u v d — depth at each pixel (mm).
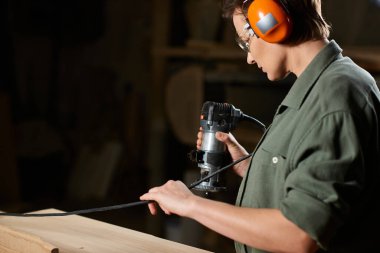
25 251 1372
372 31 4176
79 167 5730
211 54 4230
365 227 1233
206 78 4141
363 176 1146
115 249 1521
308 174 1127
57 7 6043
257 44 1311
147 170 6004
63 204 5297
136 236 1637
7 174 5051
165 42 4656
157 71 4660
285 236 1127
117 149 5742
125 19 6258
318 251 1236
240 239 1178
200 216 1222
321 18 1284
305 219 1097
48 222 1750
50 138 5859
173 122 4254
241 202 1377
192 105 4148
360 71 1254
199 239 4102
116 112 6277
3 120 5031
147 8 6129
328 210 1094
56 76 6312
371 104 1189
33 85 6176
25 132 5730
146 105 6176
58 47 6266
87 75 6336
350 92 1170
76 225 1726
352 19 4184
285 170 1220
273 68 1319
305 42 1280
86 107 6309
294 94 1279
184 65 4727
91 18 6199
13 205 4992
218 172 1585
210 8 4406
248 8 1302
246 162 1658
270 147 1287
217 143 1619
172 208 1268
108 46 6348
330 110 1154
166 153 4758
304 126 1188
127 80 6309
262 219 1150
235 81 4156
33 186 5648
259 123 1676
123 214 5074
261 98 4387
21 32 6000
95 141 6098
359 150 1128
